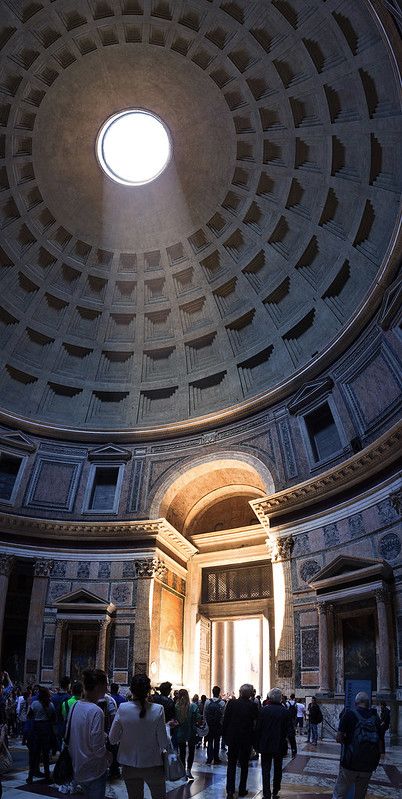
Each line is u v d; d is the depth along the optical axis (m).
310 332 24.36
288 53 20.48
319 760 11.49
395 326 18.72
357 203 20.92
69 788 7.88
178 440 26.41
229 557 26.19
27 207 25.22
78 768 4.59
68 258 27.17
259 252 25.30
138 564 23.61
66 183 25.47
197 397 27.41
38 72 22.36
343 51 18.83
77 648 22.38
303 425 22.62
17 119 23.09
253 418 24.72
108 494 26.08
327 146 21.14
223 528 27.19
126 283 28.11
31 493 25.30
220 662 29.30
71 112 23.88
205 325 27.44
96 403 28.17
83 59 22.53
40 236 26.12
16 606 23.61
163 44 22.16
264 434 23.94
